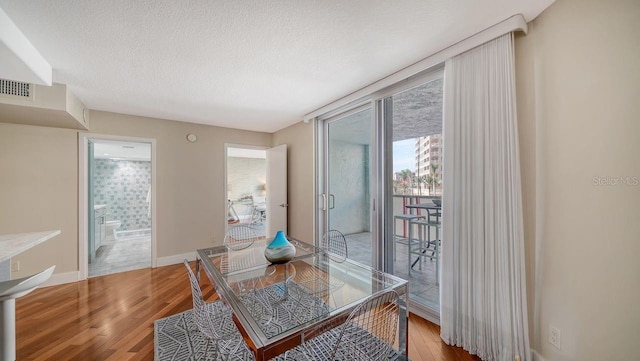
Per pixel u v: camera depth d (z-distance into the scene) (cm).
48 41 170
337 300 147
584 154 127
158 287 289
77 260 308
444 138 190
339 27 161
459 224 182
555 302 141
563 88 137
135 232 641
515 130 153
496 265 160
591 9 124
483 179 169
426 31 166
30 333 198
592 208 124
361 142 303
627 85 112
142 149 523
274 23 156
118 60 198
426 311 221
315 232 363
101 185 634
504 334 154
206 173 406
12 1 132
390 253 260
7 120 269
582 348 129
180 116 359
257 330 114
